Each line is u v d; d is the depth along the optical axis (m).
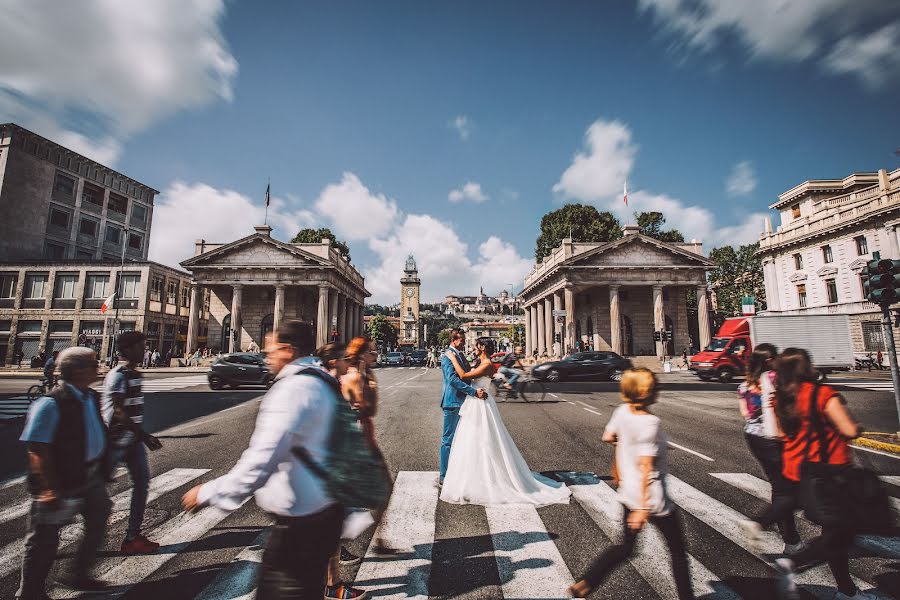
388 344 90.88
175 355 46.28
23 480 5.54
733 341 20.41
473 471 4.74
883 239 31.31
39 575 2.57
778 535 3.86
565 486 5.10
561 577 3.09
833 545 2.72
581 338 44.75
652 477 2.60
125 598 2.80
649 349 40.97
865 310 32.47
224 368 17.86
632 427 2.73
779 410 3.15
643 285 38.50
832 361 18.19
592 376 21.84
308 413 1.92
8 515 4.30
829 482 2.78
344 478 1.90
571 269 38.22
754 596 2.84
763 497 4.86
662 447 2.69
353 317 55.28
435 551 3.51
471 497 4.64
